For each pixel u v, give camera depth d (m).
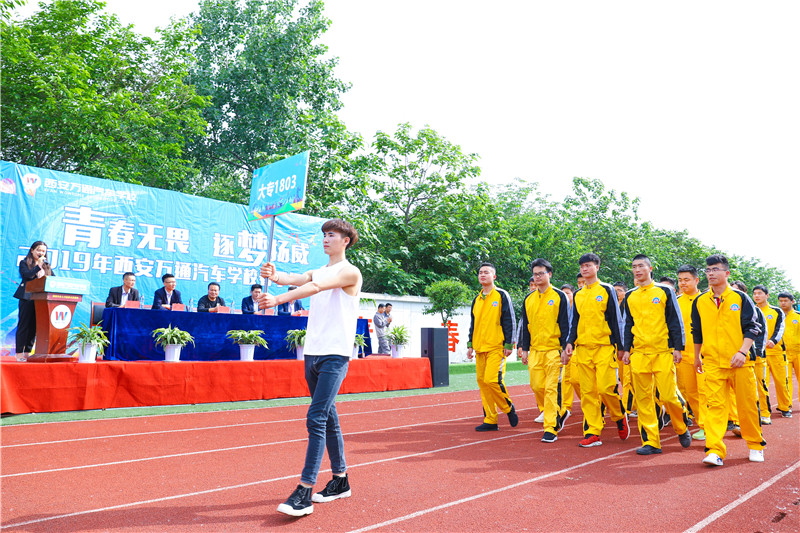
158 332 7.13
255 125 18.58
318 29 19.23
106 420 5.82
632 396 6.14
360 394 8.64
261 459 4.21
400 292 15.86
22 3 12.65
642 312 4.71
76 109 12.91
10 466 3.91
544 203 24.97
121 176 14.05
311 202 14.81
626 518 2.88
